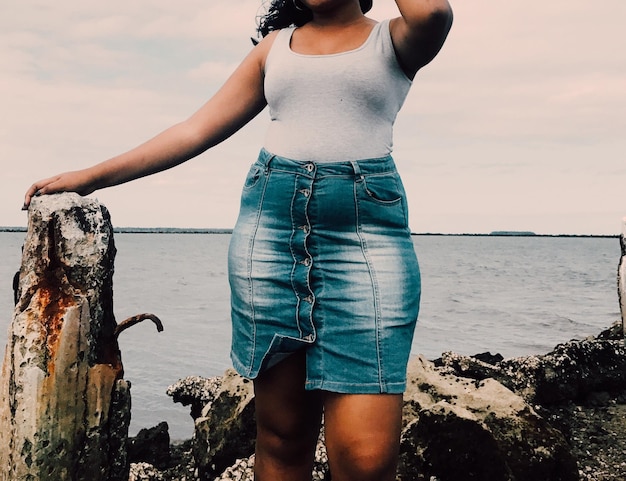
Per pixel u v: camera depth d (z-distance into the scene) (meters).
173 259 62.12
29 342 2.39
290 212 2.06
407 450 4.04
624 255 7.93
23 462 2.36
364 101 2.02
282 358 2.15
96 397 2.49
